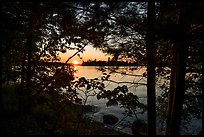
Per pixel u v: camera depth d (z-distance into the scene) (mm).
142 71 8250
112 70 8109
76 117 8555
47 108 7047
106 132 11336
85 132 8305
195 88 9328
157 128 12000
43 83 10141
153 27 5332
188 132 12664
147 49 6961
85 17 6410
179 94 6488
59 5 5578
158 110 10578
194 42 6684
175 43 5742
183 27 4879
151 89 7688
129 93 7574
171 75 8328
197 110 9883
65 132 6680
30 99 7160
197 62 7645
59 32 8258
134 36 6949
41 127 6000
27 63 10938
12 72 10297
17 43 9531
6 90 5371
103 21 6285
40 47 10734
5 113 5082
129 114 9125
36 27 7648
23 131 5461
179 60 6379
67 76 8758
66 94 9125
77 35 6926
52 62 10492
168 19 4801
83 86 8211
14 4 5898
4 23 6328
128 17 5910
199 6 4328
